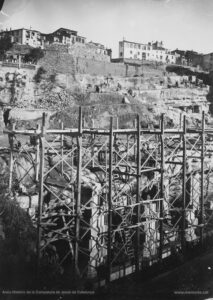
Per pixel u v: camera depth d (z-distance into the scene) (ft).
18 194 74.74
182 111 190.39
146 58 282.97
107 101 179.22
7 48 207.41
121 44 274.57
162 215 78.18
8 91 171.12
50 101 174.81
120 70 229.45
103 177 84.84
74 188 69.92
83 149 79.41
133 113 163.02
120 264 73.87
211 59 272.51
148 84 215.51
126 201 86.43
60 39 235.40
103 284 66.74
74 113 157.28
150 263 76.59
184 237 83.10
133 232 77.66
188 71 255.70
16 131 68.28
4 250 62.03
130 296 64.69
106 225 77.41
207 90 225.97
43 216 62.18
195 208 98.89
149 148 100.89
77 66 208.23
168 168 97.66
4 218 66.49
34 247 66.33
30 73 189.37
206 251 86.79
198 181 99.04
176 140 109.29
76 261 65.05
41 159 61.36
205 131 91.71
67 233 69.36
